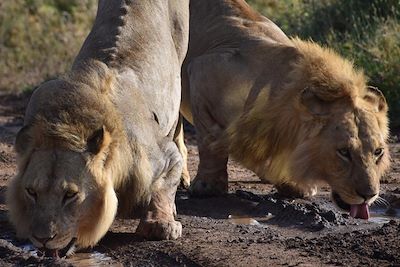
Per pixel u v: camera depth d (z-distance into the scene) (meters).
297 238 11.19
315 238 11.19
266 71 12.69
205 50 13.84
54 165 9.73
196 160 16.75
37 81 27.19
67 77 10.45
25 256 10.32
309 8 23.66
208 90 13.26
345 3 22.84
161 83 11.65
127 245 10.82
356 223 12.14
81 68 10.59
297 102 11.88
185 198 13.44
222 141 13.04
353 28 21.59
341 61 12.24
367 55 20.03
